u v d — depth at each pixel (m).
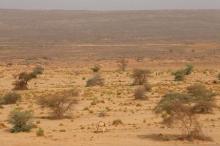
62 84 114.69
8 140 51.69
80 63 187.50
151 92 94.38
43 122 63.88
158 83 112.44
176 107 53.84
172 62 181.62
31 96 91.81
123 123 61.88
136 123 61.88
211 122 62.22
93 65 176.25
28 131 57.16
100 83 111.06
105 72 145.38
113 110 73.44
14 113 59.28
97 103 81.00
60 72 145.50
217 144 49.94
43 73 140.50
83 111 72.88
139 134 54.47
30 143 50.09
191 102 66.50
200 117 65.88
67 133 55.47
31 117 61.75
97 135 54.06
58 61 199.75
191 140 51.31
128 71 148.62
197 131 52.38
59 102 67.56
